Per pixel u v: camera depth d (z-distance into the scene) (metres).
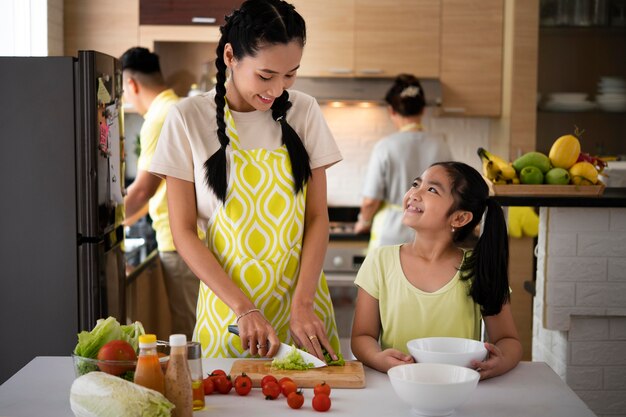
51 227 2.67
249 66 1.89
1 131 2.65
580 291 2.69
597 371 2.71
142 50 3.67
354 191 5.24
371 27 4.75
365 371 1.86
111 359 1.54
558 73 4.97
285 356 1.79
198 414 1.55
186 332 3.74
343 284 4.55
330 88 4.75
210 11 4.62
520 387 1.75
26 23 3.93
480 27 4.76
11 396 1.66
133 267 3.38
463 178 2.05
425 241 2.08
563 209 2.67
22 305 2.70
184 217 2.04
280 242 2.03
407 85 4.20
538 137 4.97
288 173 2.03
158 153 2.04
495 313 2.03
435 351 1.85
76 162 2.66
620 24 4.84
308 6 4.73
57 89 2.64
